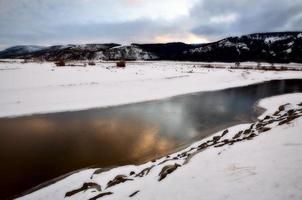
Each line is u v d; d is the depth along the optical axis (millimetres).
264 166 6035
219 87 36375
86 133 15344
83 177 9383
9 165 10984
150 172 8414
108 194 7090
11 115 19266
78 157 11812
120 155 12055
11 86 27891
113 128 16375
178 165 8133
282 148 6984
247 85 39594
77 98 25031
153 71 49188
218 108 22500
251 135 10180
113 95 27016
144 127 16609
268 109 21109
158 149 12820
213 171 6578
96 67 51531
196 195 5430
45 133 15320
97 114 20109
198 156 8680
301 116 10547
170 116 19578
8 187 9273
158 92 30125
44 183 9508
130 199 6348
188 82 38125
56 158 11703
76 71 41500
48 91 26703
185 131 15805
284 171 5457
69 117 19109
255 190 4945
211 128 16406
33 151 12516
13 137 14547
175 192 5879
